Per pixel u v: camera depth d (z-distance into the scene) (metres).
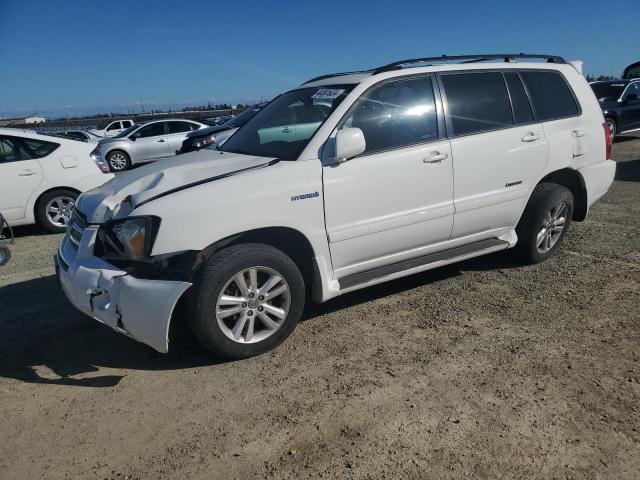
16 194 7.32
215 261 3.22
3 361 3.66
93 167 7.85
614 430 2.61
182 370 3.41
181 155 4.54
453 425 2.71
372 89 3.89
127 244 3.13
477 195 4.30
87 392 3.21
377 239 3.86
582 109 4.98
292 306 3.54
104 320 3.22
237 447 2.64
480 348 3.48
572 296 4.21
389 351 3.51
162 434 2.77
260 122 4.52
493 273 4.82
